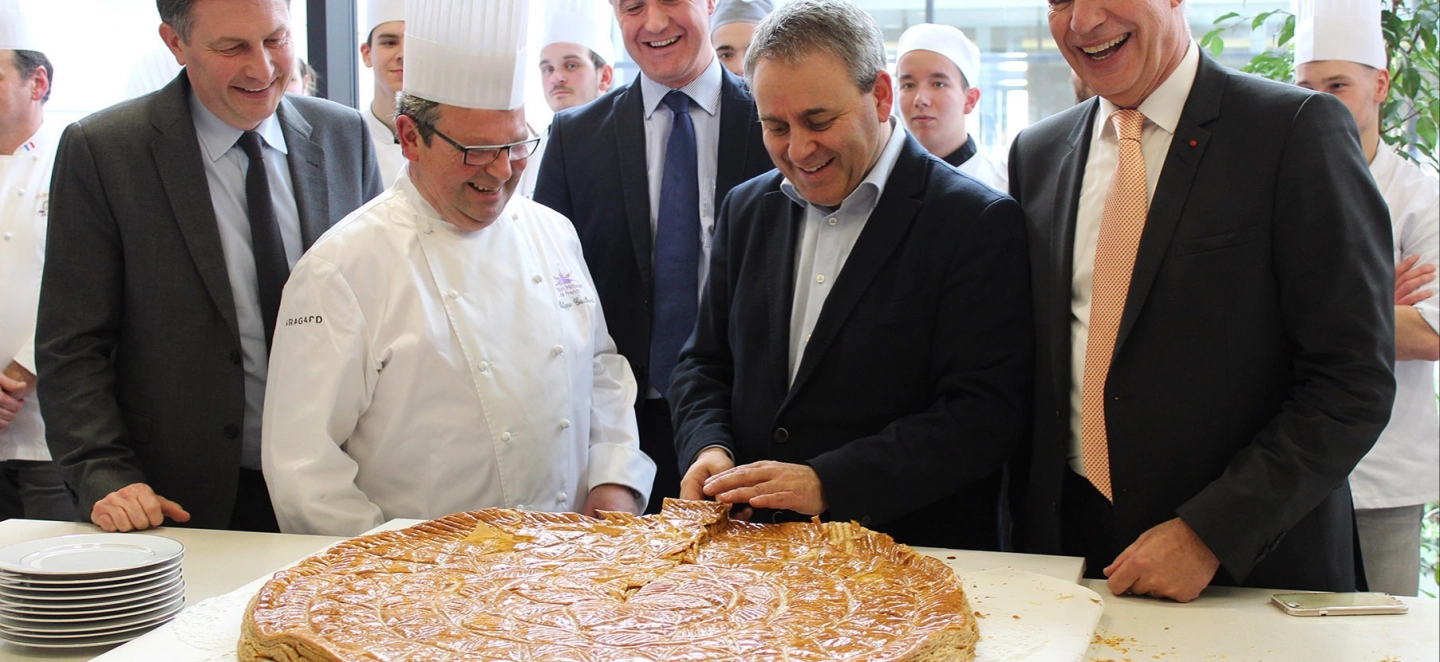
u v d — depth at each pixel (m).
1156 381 1.82
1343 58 2.77
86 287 2.25
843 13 1.93
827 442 2.10
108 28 4.37
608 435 2.42
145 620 1.60
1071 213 1.97
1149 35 1.79
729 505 1.97
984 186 2.08
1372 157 2.81
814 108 1.90
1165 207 1.82
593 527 1.95
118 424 2.22
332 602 1.57
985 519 2.18
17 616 1.56
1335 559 1.84
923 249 2.04
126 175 2.26
